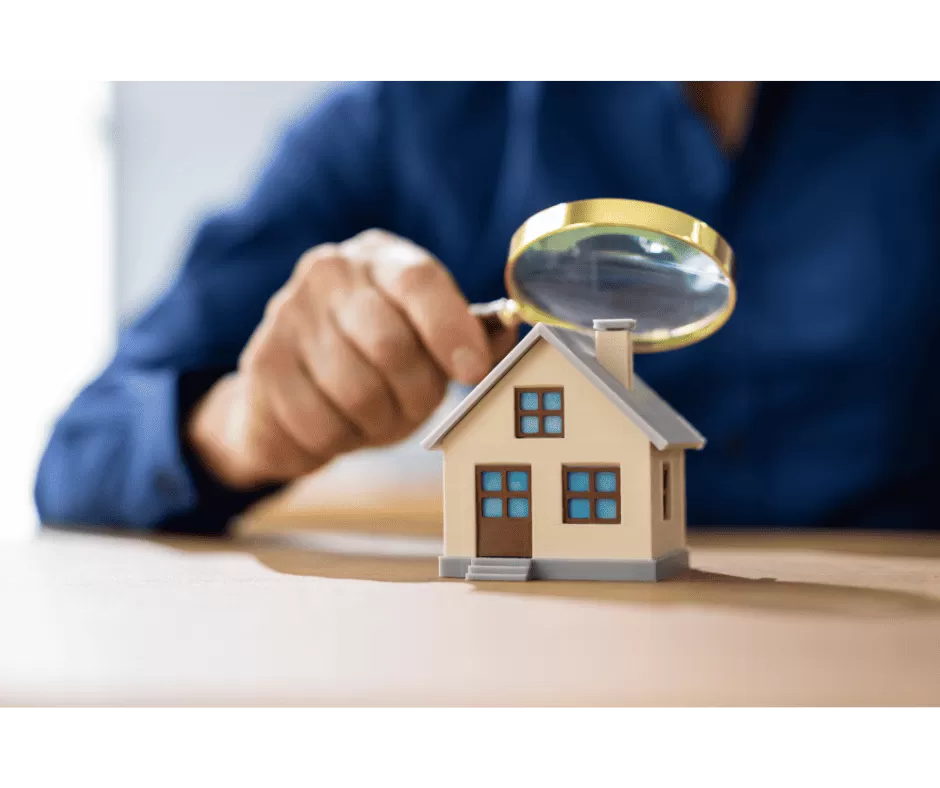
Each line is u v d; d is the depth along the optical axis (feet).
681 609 1.52
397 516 2.60
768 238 2.51
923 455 2.46
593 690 1.22
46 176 2.99
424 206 2.67
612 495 1.73
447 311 1.93
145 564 1.93
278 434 2.14
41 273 3.01
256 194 2.61
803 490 2.49
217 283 2.50
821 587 1.66
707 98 2.51
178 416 2.34
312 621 1.48
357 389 2.01
